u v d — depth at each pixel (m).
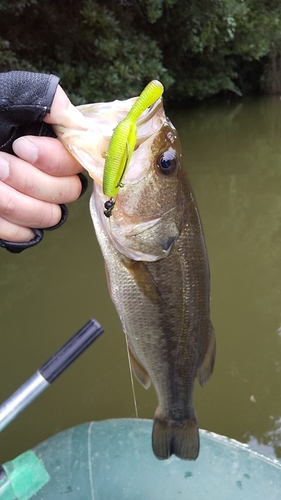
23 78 0.27
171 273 0.37
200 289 0.39
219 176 1.63
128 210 0.34
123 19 1.99
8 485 0.40
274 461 0.49
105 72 1.89
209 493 0.45
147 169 0.33
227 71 3.17
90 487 0.45
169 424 0.44
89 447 0.51
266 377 0.76
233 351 0.83
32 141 0.26
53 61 1.87
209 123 2.58
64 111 0.27
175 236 0.36
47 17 1.75
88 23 1.81
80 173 0.30
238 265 1.09
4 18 1.68
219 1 2.37
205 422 0.68
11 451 0.62
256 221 1.29
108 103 0.31
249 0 2.82
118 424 0.54
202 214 1.33
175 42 2.71
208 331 0.42
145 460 0.49
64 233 1.19
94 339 0.30
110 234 0.34
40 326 0.87
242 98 3.59
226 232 1.23
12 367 0.76
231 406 0.71
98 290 0.98
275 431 0.66
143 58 2.01
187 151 1.95
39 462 0.42
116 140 0.25
